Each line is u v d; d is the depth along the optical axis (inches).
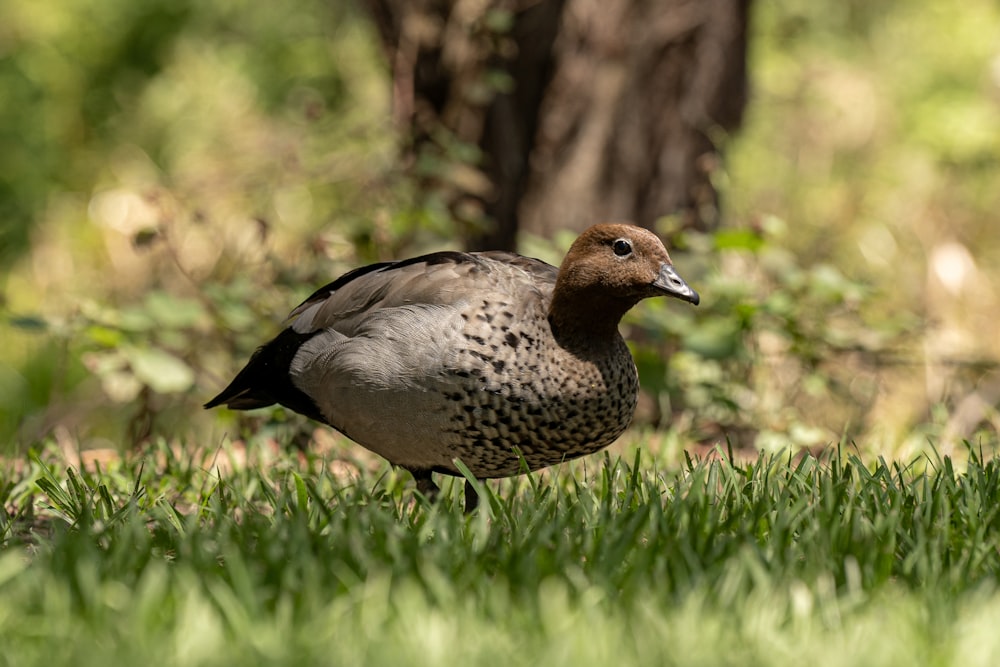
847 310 517.0
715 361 481.7
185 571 234.8
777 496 296.0
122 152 882.8
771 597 229.1
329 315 327.3
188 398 549.0
